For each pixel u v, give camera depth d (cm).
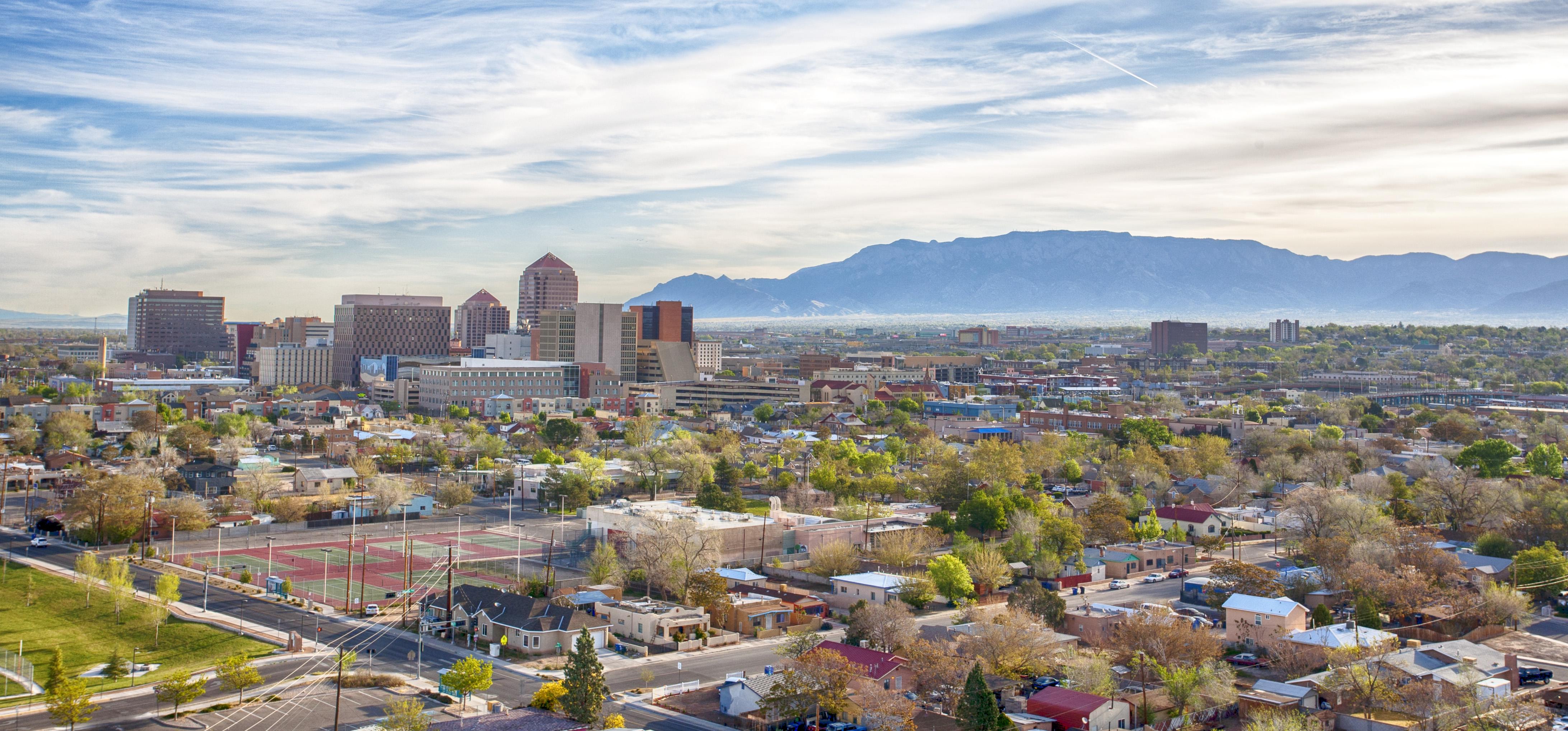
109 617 19762
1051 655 17175
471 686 15350
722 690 15250
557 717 13925
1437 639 19062
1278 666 17412
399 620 19850
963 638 17175
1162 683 16250
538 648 17950
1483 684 15588
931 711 15412
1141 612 17738
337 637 18712
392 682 16200
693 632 19150
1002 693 15762
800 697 14650
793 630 19700
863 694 14675
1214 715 15250
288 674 16662
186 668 17100
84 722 14525
